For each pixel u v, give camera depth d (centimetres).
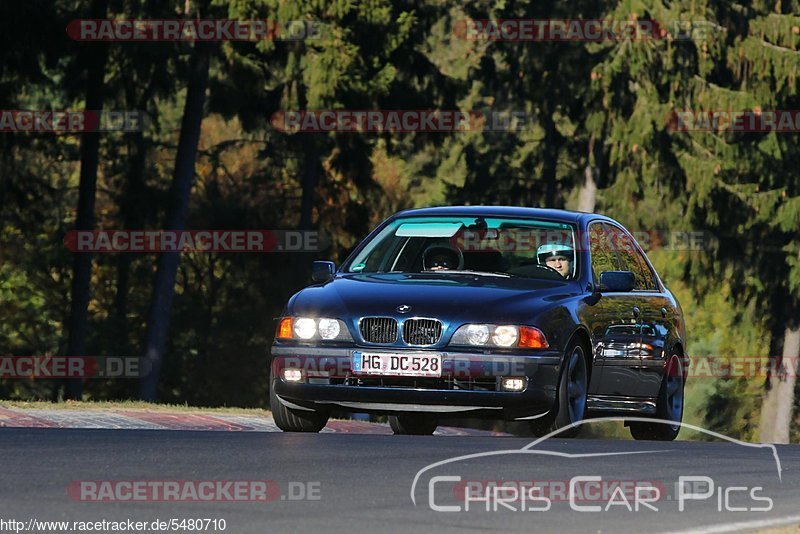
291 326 2673
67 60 8869
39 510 1422
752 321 11262
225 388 11444
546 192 11606
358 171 9438
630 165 10119
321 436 2420
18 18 7694
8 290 11638
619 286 2808
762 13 10256
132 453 1991
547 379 2591
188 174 8244
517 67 11050
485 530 1384
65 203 11625
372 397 2603
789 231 10544
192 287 11750
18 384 11688
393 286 2702
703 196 10094
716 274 10688
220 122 12219
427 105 9569
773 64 10169
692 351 13000
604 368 2822
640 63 9588
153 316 8169
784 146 10238
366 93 8506
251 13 7850
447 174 15450
